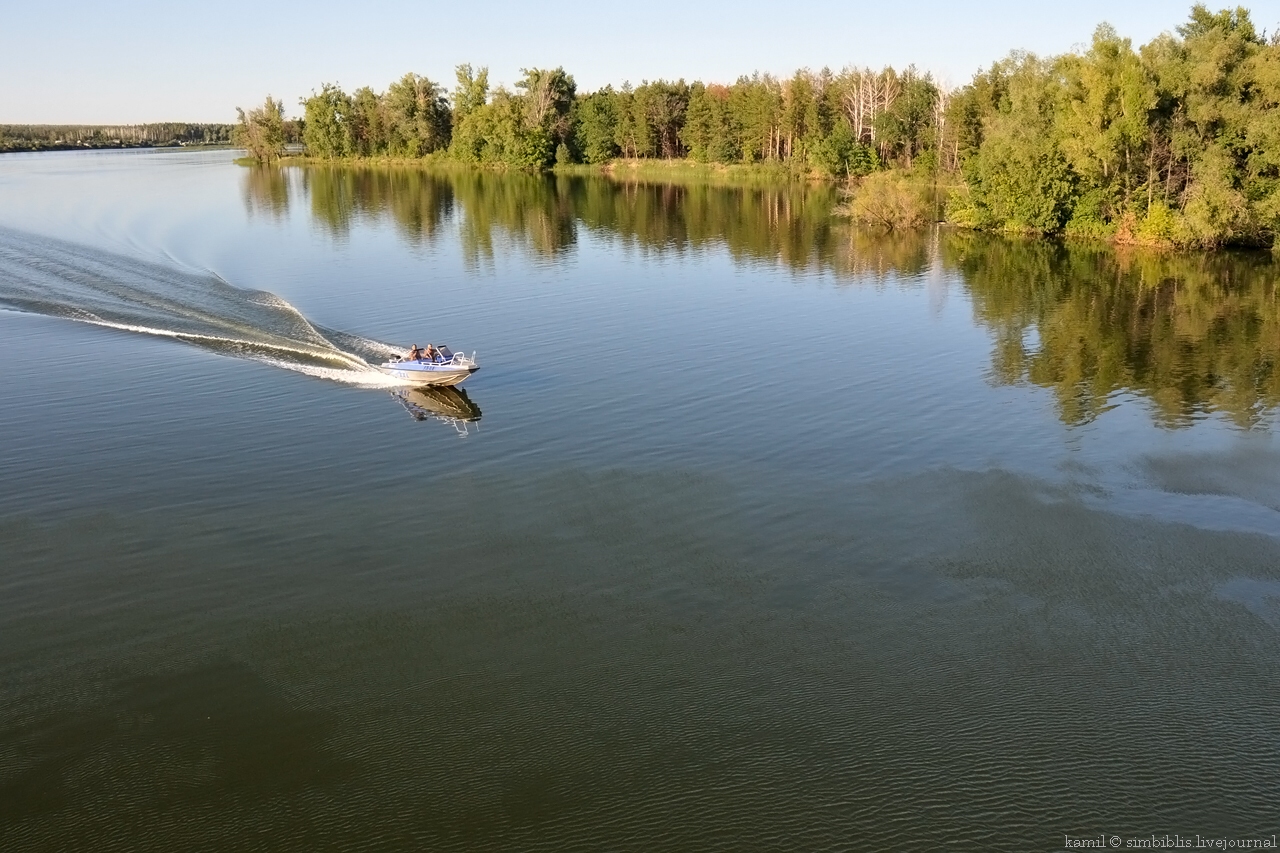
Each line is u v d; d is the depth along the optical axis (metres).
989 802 17.72
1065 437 34.00
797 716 19.78
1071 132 81.62
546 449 32.53
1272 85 71.31
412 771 18.33
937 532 27.06
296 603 23.56
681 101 164.38
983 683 20.80
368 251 72.12
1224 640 22.22
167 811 17.44
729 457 31.98
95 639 22.20
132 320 48.12
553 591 24.11
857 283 61.91
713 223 92.25
